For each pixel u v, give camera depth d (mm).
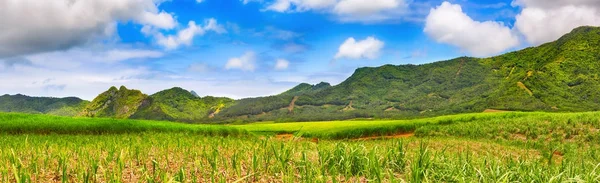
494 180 8688
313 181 9055
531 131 41062
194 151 13820
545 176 9078
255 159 10000
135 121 46375
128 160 12406
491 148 27969
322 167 9711
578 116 46062
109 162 11516
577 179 8328
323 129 55656
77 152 13703
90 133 39969
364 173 9922
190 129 43469
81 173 9852
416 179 8258
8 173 10188
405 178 9625
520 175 9391
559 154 28484
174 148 15391
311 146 14602
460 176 9047
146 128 42938
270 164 11289
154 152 14523
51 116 47500
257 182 9500
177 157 13234
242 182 9484
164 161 12445
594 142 35344
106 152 14750
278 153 11172
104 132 40562
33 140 23562
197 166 11094
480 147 28562
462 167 10062
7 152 13102
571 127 40719
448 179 9203
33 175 10047
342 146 11156
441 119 59188
